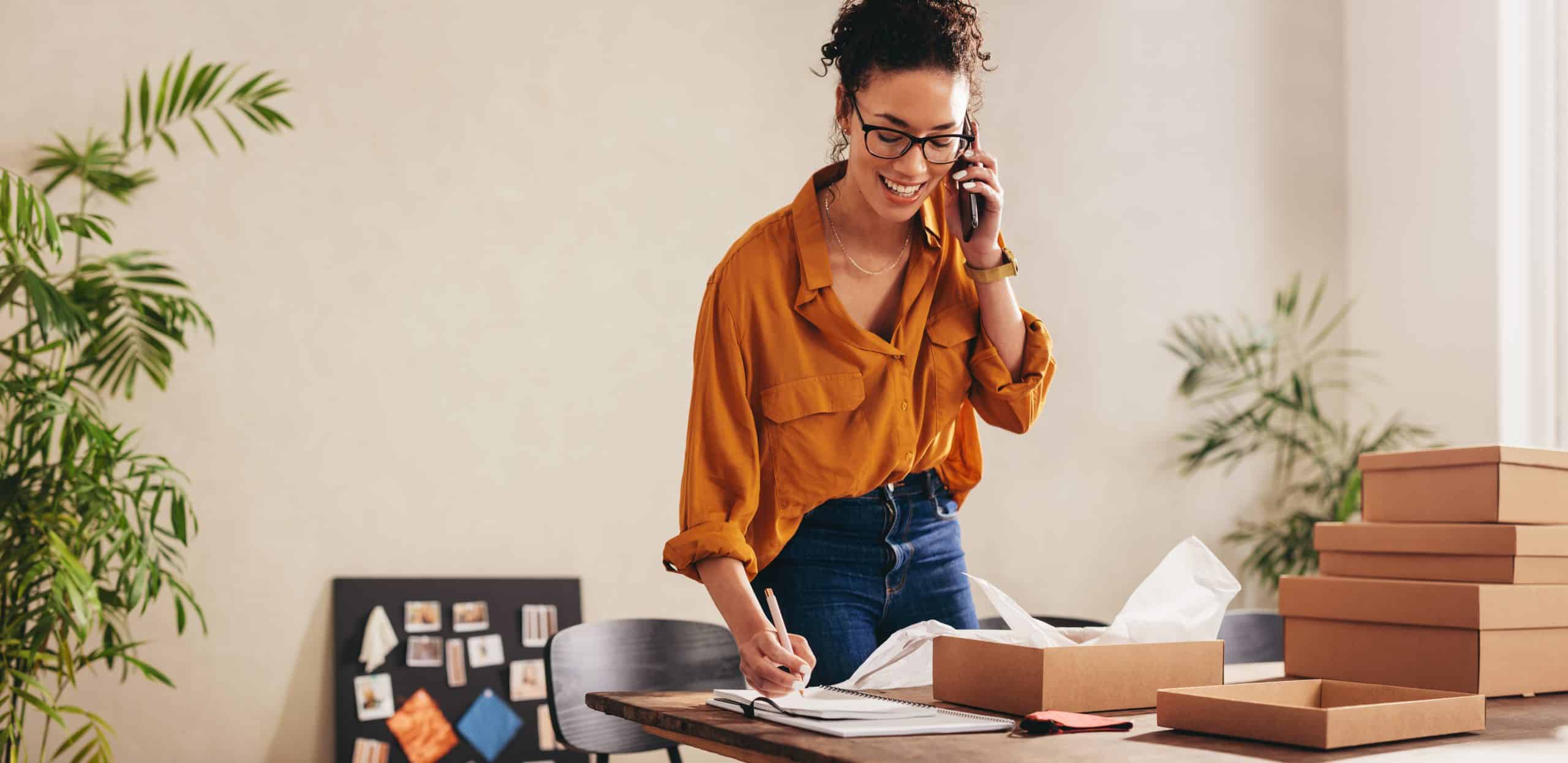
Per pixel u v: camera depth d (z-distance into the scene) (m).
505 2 4.09
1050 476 4.80
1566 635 1.68
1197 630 1.50
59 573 2.84
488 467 3.91
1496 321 4.85
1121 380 4.97
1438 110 5.12
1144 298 5.05
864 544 1.80
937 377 1.83
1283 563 5.09
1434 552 1.72
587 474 4.05
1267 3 5.48
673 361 4.24
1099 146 5.03
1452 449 1.73
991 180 1.70
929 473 1.90
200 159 3.63
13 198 3.31
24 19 3.47
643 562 4.11
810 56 4.60
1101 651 1.34
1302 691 1.33
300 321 3.71
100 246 3.47
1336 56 5.51
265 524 3.60
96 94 3.52
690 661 2.39
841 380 1.72
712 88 4.40
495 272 3.99
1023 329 1.84
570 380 4.07
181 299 3.32
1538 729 1.25
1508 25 4.90
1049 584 4.75
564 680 2.20
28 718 3.28
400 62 3.92
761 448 1.73
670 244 4.27
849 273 1.77
